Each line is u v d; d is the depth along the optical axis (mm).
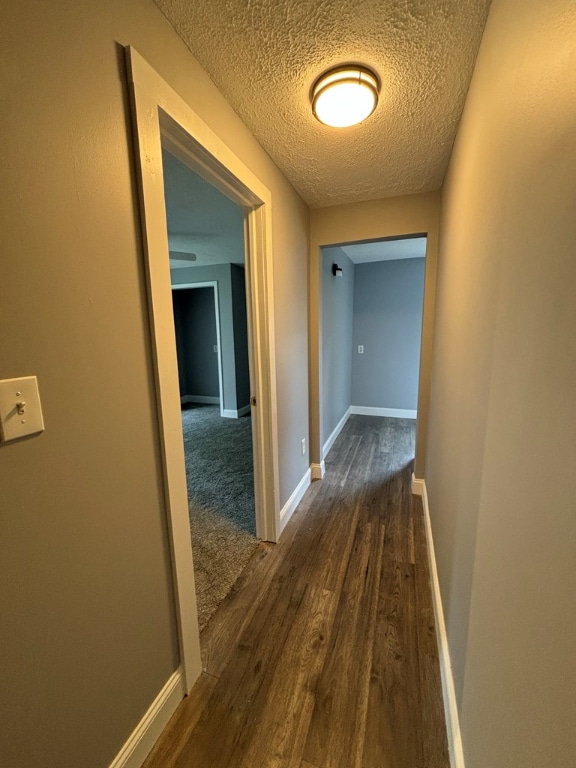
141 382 939
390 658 1295
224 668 1267
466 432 1108
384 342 4832
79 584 773
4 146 590
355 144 1632
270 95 1290
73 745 775
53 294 687
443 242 1968
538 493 532
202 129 1143
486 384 887
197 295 6281
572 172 453
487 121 955
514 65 721
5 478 613
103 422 821
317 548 1966
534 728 511
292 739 1044
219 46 1068
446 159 1777
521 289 653
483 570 827
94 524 806
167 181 2043
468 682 899
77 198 730
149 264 928
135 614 948
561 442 458
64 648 743
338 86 1168
